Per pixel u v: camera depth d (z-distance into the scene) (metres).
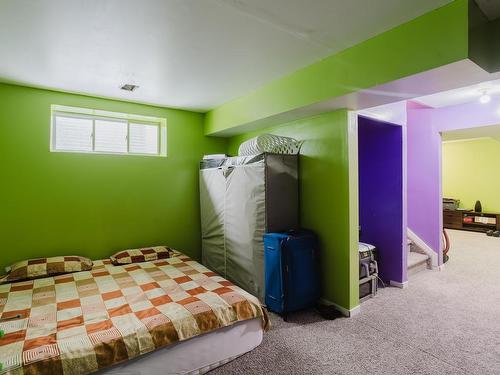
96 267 3.18
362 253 3.22
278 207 3.04
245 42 2.09
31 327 1.91
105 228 3.51
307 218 3.16
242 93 3.31
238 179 3.27
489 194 7.40
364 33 1.98
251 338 2.27
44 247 3.16
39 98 3.10
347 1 1.62
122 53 2.26
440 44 1.69
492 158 7.33
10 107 2.96
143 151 3.92
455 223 7.61
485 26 1.79
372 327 2.60
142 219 3.76
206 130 4.17
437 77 1.88
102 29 1.90
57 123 3.37
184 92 3.25
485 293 3.37
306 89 2.56
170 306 2.18
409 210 4.63
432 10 1.72
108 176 3.52
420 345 2.32
